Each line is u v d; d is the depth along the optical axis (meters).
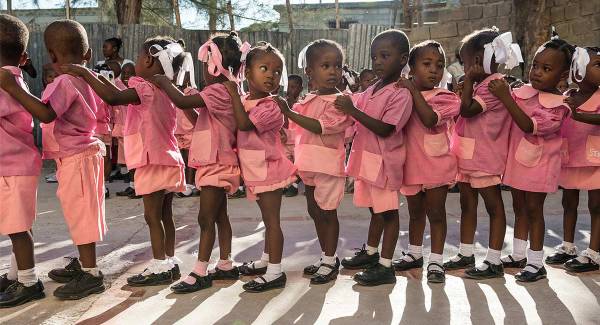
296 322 2.76
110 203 6.33
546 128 3.36
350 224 5.09
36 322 2.79
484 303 3.02
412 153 3.47
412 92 3.29
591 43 9.16
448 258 3.94
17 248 3.07
